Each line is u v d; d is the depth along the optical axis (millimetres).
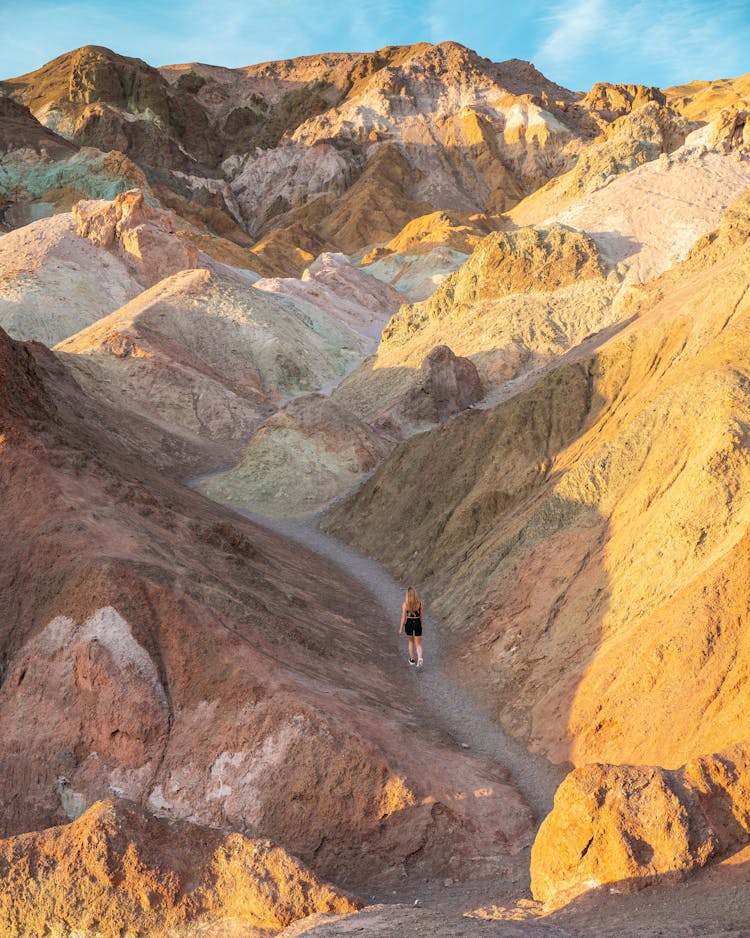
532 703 17656
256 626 18281
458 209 152375
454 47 198375
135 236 78875
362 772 14727
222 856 12062
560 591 20125
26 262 73875
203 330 65500
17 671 16938
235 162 178750
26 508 19781
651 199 75688
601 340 38688
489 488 28562
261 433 45375
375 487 35125
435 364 52250
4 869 11984
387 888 13633
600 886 10570
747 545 15227
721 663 14062
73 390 41219
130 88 179750
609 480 22281
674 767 13102
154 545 19797
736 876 9734
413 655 21406
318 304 89062
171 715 16172
